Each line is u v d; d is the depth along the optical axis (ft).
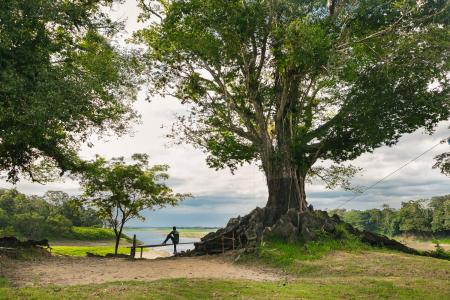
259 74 79.77
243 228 82.79
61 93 53.57
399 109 77.97
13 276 45.34
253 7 69.15
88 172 95.14
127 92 72.38
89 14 63.93
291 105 85.76
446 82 76.69
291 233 74.08
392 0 72.95
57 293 33.94
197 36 74.23
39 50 56.85
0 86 49.57
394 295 39.19
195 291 37.50
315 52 66.44
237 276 54.44
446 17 70.18
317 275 55.31
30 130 56.18
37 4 53.47
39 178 94.43
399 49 72.38
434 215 327.88
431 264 57.06
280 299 35.50
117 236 100.99
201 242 85.30
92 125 70.79
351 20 74.18
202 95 90.84
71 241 242.17
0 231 207.62
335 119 81.61
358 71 75.61
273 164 84.48
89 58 66.49
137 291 35.58
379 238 79.51
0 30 51.34
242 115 87.30
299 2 70.64
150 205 101.55
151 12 84.53
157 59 87.45
